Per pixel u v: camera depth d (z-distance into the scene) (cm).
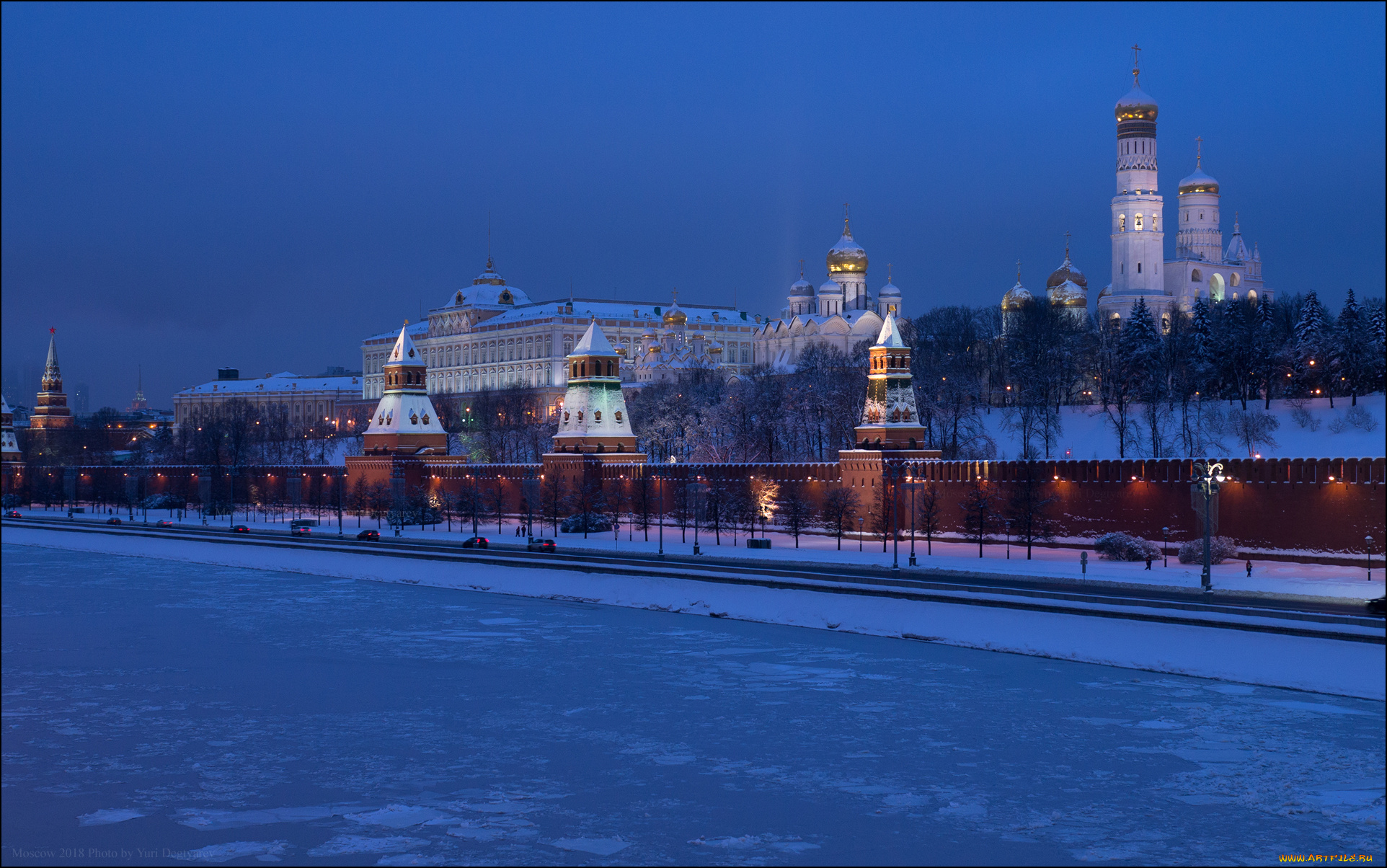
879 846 5328
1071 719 7112
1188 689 7762
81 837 5434
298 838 5425
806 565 12331
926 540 13950
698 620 10431
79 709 7562
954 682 8025
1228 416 17488
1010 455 18675
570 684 8100
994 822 5594
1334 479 10762
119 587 12875
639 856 5234
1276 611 8512
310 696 7850
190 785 6134
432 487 19138
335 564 13950
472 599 11819
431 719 7294
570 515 16825
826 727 7031
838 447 18588
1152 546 11781
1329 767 6238
